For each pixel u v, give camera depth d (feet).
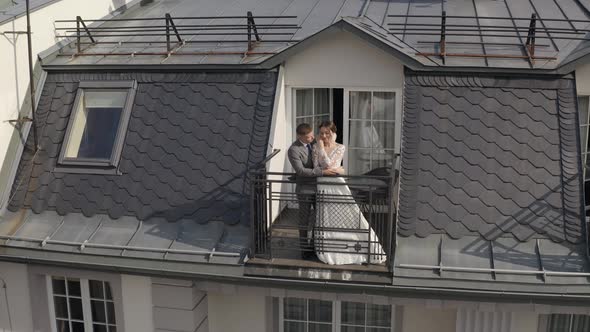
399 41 42.29
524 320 34.71
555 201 34.53
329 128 35.40
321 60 40.42
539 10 47.11
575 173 35.06
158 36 47.67
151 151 39.86
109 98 42.22
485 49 40.65
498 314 34.65
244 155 38.52
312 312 39.65
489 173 35.73
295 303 39.73
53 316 41.01
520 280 31.73
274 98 39.55
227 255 34.86
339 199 34.45
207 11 53.31
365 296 33.55
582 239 33.12
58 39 45.62
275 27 44.01
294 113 42.16
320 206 34.71
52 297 40.68
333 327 39.65
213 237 36.32
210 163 38.75
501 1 49.55
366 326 39.24
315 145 34.73
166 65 41.68
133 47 45.88
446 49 40.86
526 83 37.60
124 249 36.22
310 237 35.01
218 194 37.81
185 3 56.80
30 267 39.40
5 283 40.37
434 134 37.04
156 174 39.19
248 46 42.80
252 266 34.30
